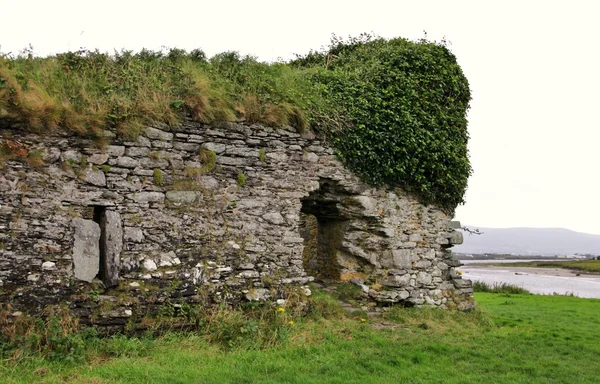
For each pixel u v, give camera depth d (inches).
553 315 546.6
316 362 274.8
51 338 265.7
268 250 356.8
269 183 363.3
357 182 408.5
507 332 390.3
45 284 283.3
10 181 281.9
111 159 310.7
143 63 356.8
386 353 298.5
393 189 428.8
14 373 237.0
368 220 420.2
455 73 478.9
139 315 303.6
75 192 298.5
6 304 272.5
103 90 323.3
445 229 459.2
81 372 245.0
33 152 288.0
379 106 418.6
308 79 419.8
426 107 444.8
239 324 313.4
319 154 388.8
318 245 468.1
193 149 338.0
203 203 336.5
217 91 351.6
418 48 465.7
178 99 334.0
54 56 342.0
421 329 374.0
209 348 291.1
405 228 431.8
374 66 444.5
